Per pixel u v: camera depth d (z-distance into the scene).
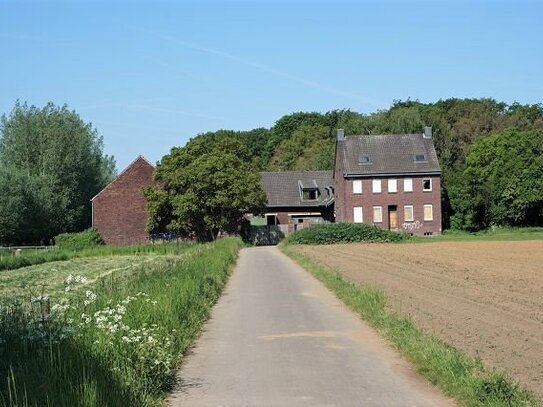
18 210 71.62
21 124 82.56
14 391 6.90
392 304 17.72
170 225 70.19
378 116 104.19
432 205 79.25
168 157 71.94
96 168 88.19
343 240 61.12
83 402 7.06
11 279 34.03
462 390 8.87
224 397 9.17
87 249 61.00
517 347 11.76
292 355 12.07
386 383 9.89
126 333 9.78
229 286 24.77
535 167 77.88
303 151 118.75
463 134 100.44
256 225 83.81
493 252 43.47
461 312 16.17
